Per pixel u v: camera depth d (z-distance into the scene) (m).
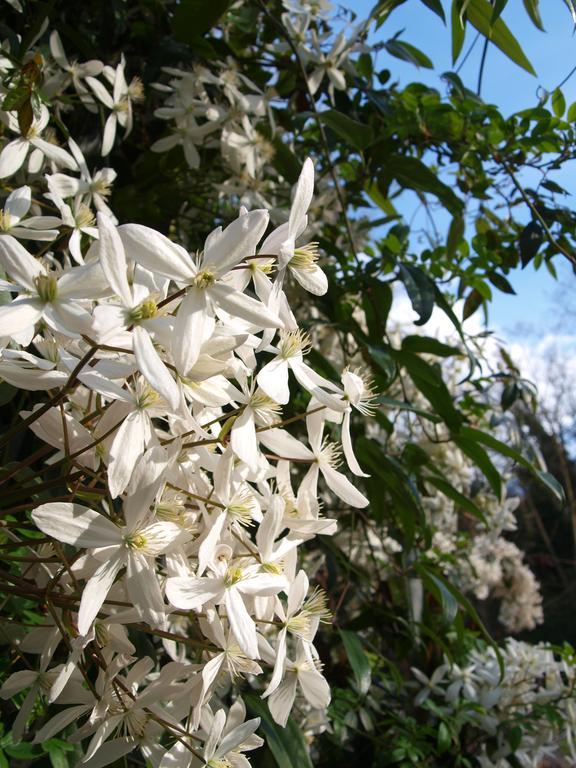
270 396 0.27
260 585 0.27
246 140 0.57
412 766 0.65
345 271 0.61
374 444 0.54
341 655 0.76
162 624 0.25
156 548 0.25
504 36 0.46
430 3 0.47
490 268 0.65
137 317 0.24
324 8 0.65
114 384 0.25
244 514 0.28
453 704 0.70
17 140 0.40
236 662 0.28
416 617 0.71
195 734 0.28
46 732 0.27
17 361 0.26
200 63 0.60
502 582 1.15
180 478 0.28
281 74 0.67
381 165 0.65
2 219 0.31
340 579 0.72
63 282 0.24
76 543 0.24
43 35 0.52
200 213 0.65
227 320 0.27
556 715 0.67
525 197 0.59
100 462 0.29
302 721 0.64
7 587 0.27
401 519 0.61
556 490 0.54
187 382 0.26
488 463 0.58
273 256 0.27
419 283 0.55
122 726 0.30
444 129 0.64
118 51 0.59
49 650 0.28
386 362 0.52
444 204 0.64
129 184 0.59
